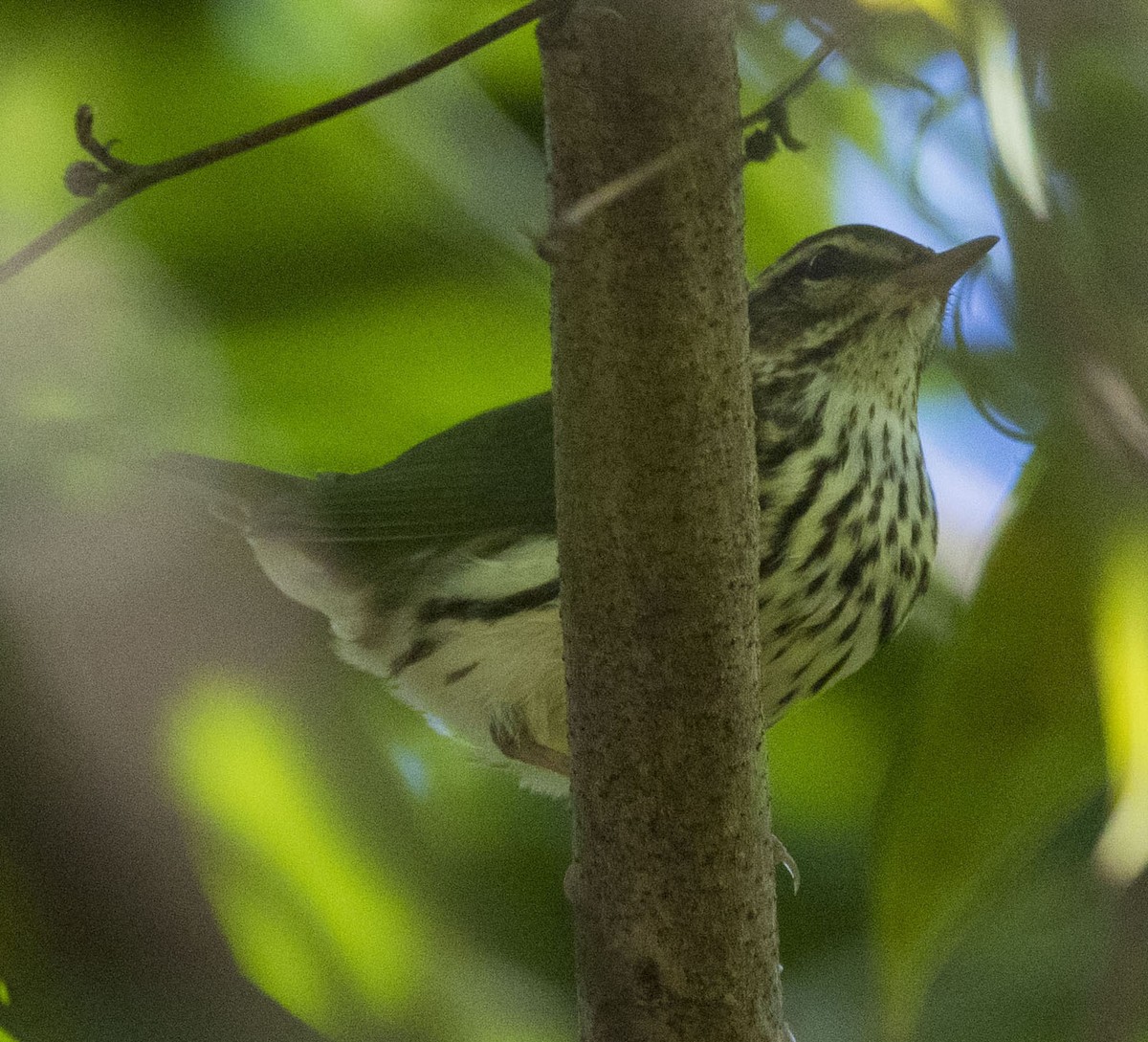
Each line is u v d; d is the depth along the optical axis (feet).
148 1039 28.07
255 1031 28.25
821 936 35.99
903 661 37.35
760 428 32.50
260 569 34.94
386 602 34.24
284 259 36.22
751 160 20.07
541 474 33.81
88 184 18.54
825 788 37.63
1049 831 29.63
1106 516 25.45
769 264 37.01
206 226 35.86
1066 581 26.96
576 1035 35.35
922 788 28.55
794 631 31.91
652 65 18.10
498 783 37.76
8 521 31.65
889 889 28.63
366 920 34.94
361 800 35.22
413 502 34.12
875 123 33.91
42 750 29.48
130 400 35.68
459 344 37.14
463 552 33.60
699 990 21.70
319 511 34.12
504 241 36.37
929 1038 31.42
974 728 28.27
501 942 36.35
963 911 28.66
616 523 20.13
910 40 25.07
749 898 21.61
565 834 37.35
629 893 21.57
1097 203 22.35
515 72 35.99
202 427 36.45
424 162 36.09
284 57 35.27
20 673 30.09
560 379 19.81
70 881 28.68
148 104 35.14
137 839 29.37
